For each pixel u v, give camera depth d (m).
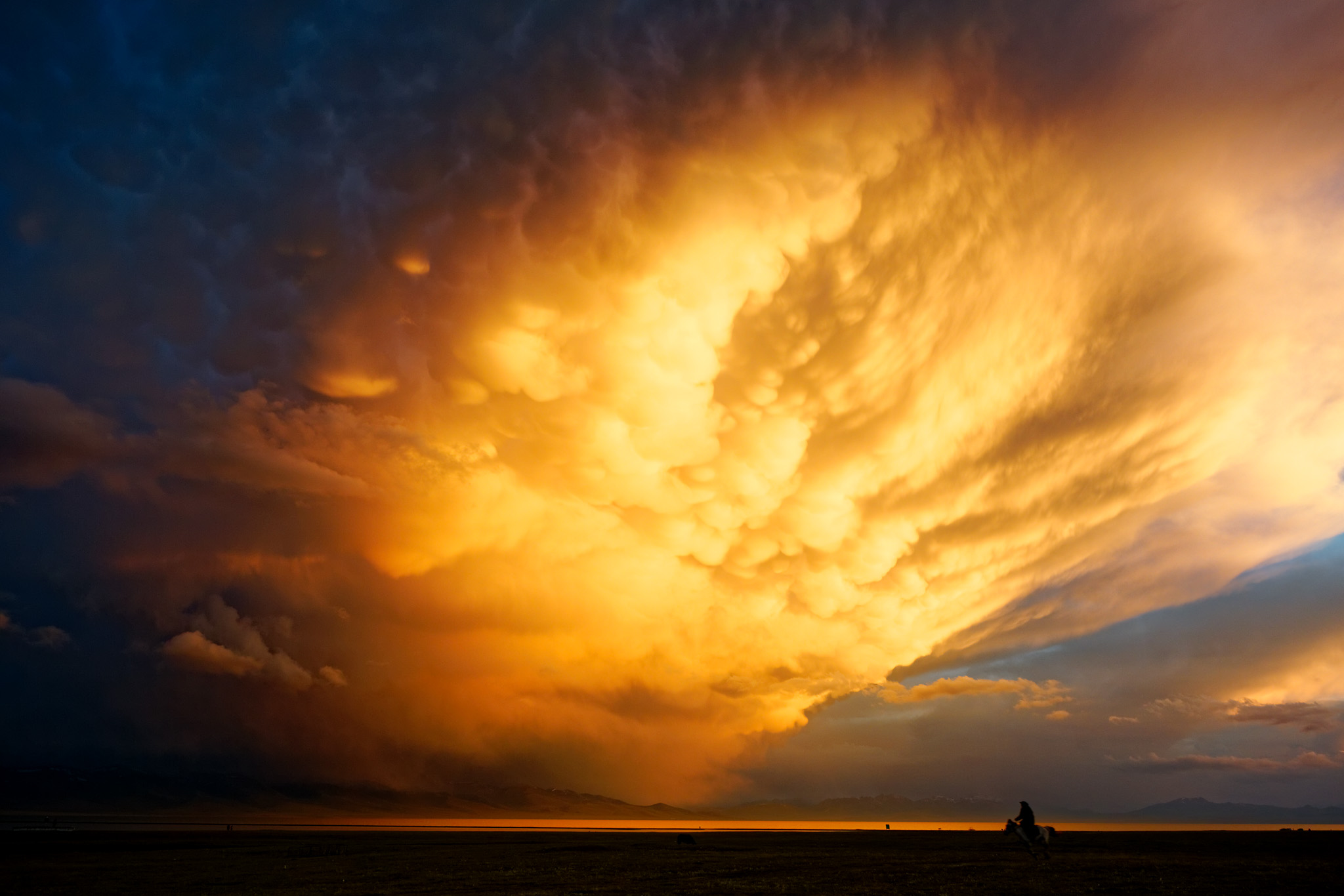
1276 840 69.75
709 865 47.91
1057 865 43.44
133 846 81.38
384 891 34.00
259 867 50.09
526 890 33.47
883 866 44.94
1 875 45.34
